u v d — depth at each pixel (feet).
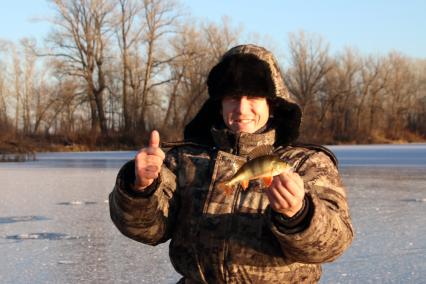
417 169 73.77
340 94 220.43
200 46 185.68
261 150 8.50
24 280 20.59
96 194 46.62
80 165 94.17
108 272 21.58
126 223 8.75
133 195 8.43
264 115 9.27
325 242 7.75
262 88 9.02
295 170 8.77
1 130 136.26
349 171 70.59
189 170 9.24
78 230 29.73
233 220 8.65
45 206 39.01
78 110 193.77
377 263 21.95
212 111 9.94
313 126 212.64
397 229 28.68
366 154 113.70
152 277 20.98
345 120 222.89
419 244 25.07
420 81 244.01
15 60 220.84
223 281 8.67
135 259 23.66
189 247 8.96
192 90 185.88
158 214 8.82
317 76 213.46
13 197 44.70
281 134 9.44
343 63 224.94
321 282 19.66
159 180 8.49
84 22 184.85
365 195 43.96
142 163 8.23
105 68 189.98
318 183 8.55
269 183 7.40
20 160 113.09
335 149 143.13
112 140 179.42
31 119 220.23
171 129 180.55
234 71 9.03
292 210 7.46
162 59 187.73
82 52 184.75
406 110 238.89
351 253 23.65
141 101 188.55
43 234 28.66
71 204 40.04
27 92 220.23
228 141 9.20
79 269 22.00
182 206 9.15
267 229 8.50
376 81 231.09
